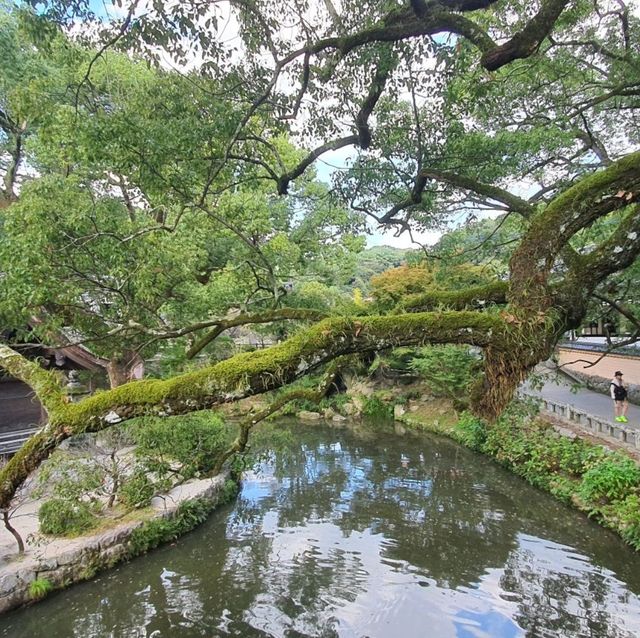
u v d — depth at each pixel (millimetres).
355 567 8172
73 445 9500
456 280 9578
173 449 9078
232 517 10406
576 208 2445
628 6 6391
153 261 5613
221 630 6520
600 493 9188
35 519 8562
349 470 13641
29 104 4379
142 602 7145
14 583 6703
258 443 12758
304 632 6434
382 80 5000
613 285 5648
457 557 8414
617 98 7277
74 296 5387
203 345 4840
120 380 10234
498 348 2244
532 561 8141
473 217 8453
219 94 4789
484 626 6441
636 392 14914
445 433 16578
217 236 9438
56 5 3781
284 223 15258
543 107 7371
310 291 14906
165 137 4328
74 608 6941
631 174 2424
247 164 5727
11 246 5062
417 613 6777
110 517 8719
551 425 13023
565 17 6219
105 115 4496
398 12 4109
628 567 7695
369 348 2254
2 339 8969
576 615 6605
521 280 2410
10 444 10328
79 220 5227
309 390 4828
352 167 6391
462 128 5762
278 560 8445
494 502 10906
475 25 3578
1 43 8742
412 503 11078
